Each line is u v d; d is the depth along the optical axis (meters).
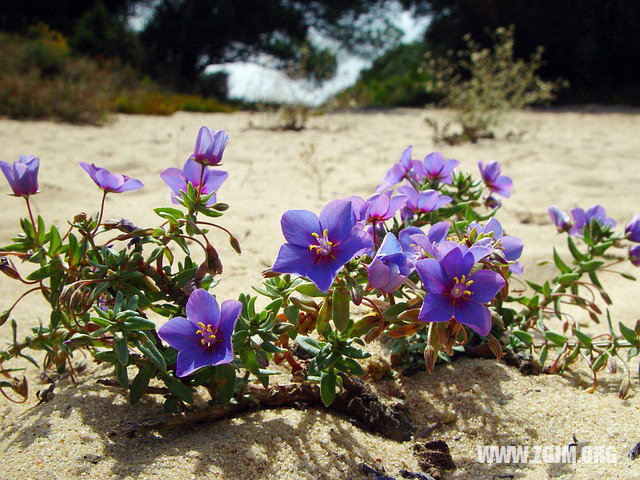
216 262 0.16
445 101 0.90
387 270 0.13
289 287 0.16
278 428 0.15
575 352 0.18
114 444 0.15
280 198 0.38
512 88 0.82
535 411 0.17
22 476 0.14
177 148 0.60
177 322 0.14
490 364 0.19
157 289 0.15
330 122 0.93
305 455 0.15
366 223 0.16
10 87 0.81
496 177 0.22
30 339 0.17
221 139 0.16
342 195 0.40
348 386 0.17
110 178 0.16
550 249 0.30
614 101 1.39
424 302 0.14
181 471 0.14
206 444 0.15
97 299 0.17
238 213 0.34
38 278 0.16
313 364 0.15
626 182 0.44
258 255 0.28
